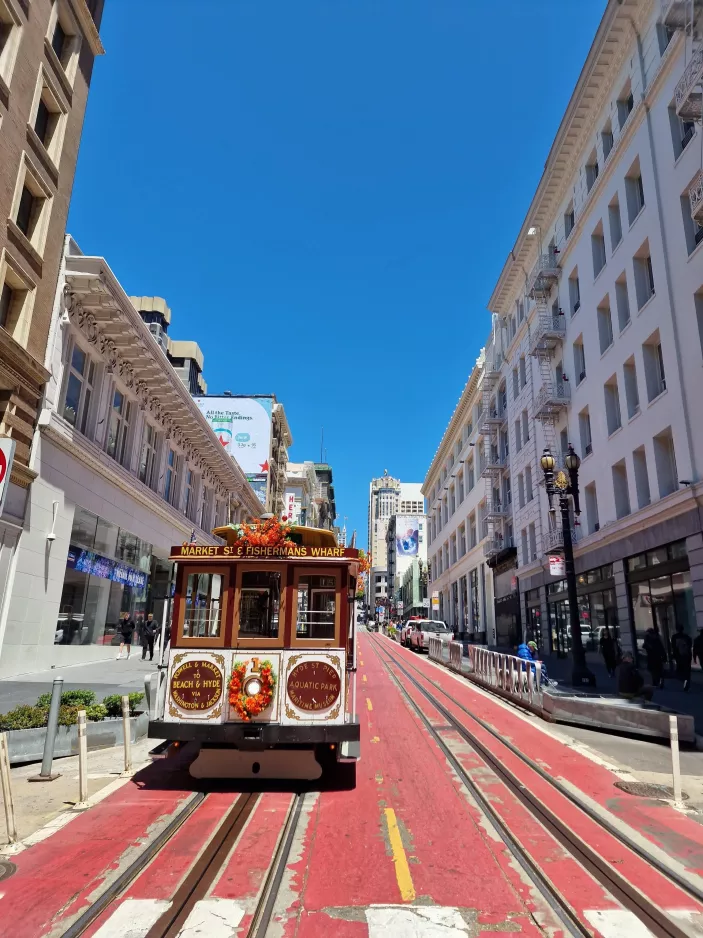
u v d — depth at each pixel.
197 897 4.56
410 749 9.55
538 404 29.86
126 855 5.32
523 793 7.28
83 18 19.83
